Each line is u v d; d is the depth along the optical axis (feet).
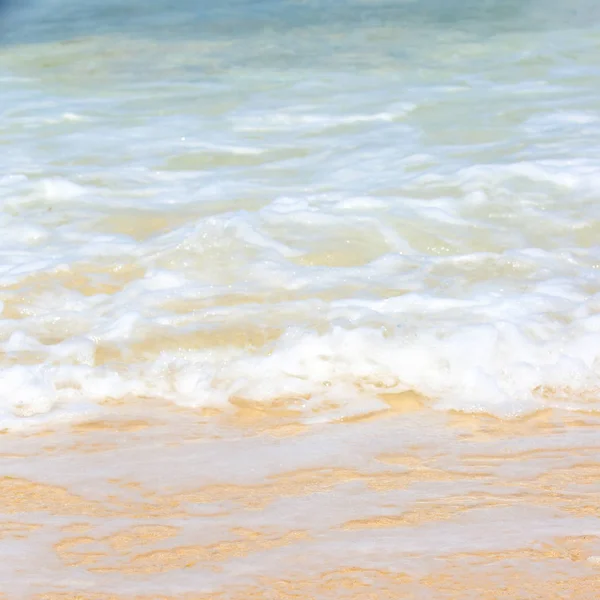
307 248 29.40
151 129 42.45
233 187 34.94
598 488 18.62
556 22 60.85
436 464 19.53
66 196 34.37
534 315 24.71
